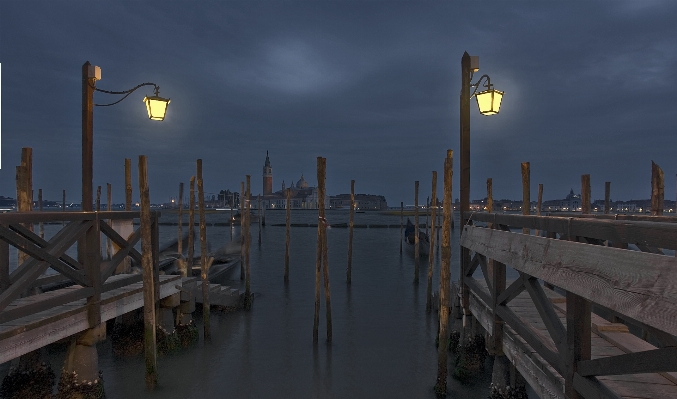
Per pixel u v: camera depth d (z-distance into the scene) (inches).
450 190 322.0
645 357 120.9
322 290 738.2
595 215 314.2
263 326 513.0
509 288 236.5
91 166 336.8
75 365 294.2
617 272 132.0
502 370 277.0
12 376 310.7
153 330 334.6
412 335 481.4
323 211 454.0
